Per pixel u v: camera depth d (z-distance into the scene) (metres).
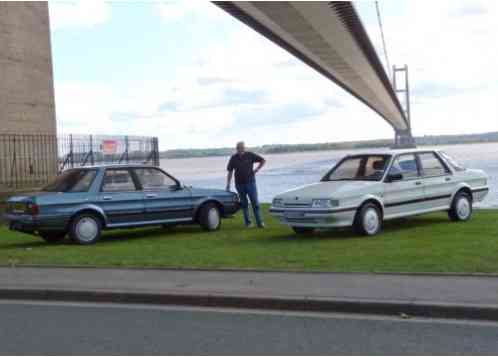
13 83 20.56
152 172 14.41
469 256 10.34
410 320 7.41
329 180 14.03
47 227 12.88
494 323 7.23
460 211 14.96
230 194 15.41
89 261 10.93
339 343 6.49
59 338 6.82
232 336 6.80
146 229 16.00
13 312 8.07
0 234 15.83
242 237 13.75
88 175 13.60
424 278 8.91
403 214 13.73
